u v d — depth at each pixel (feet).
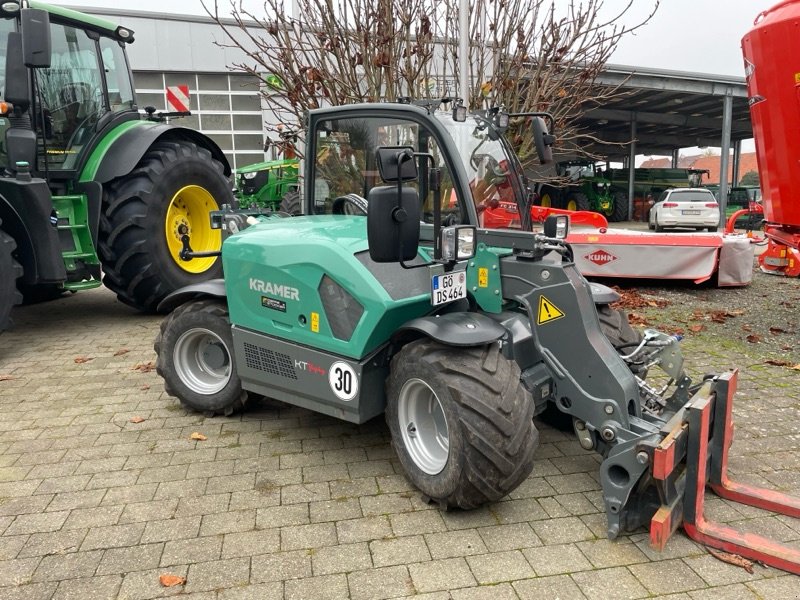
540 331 10.50
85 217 20.81
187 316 13.60
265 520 9.86
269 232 12.10
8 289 17.85
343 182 12.96
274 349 12.01
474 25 22.44
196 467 11.62
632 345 12.37
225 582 8.45
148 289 22.39
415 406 10.44
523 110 22.79
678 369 11.05
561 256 11.15
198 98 46.57
